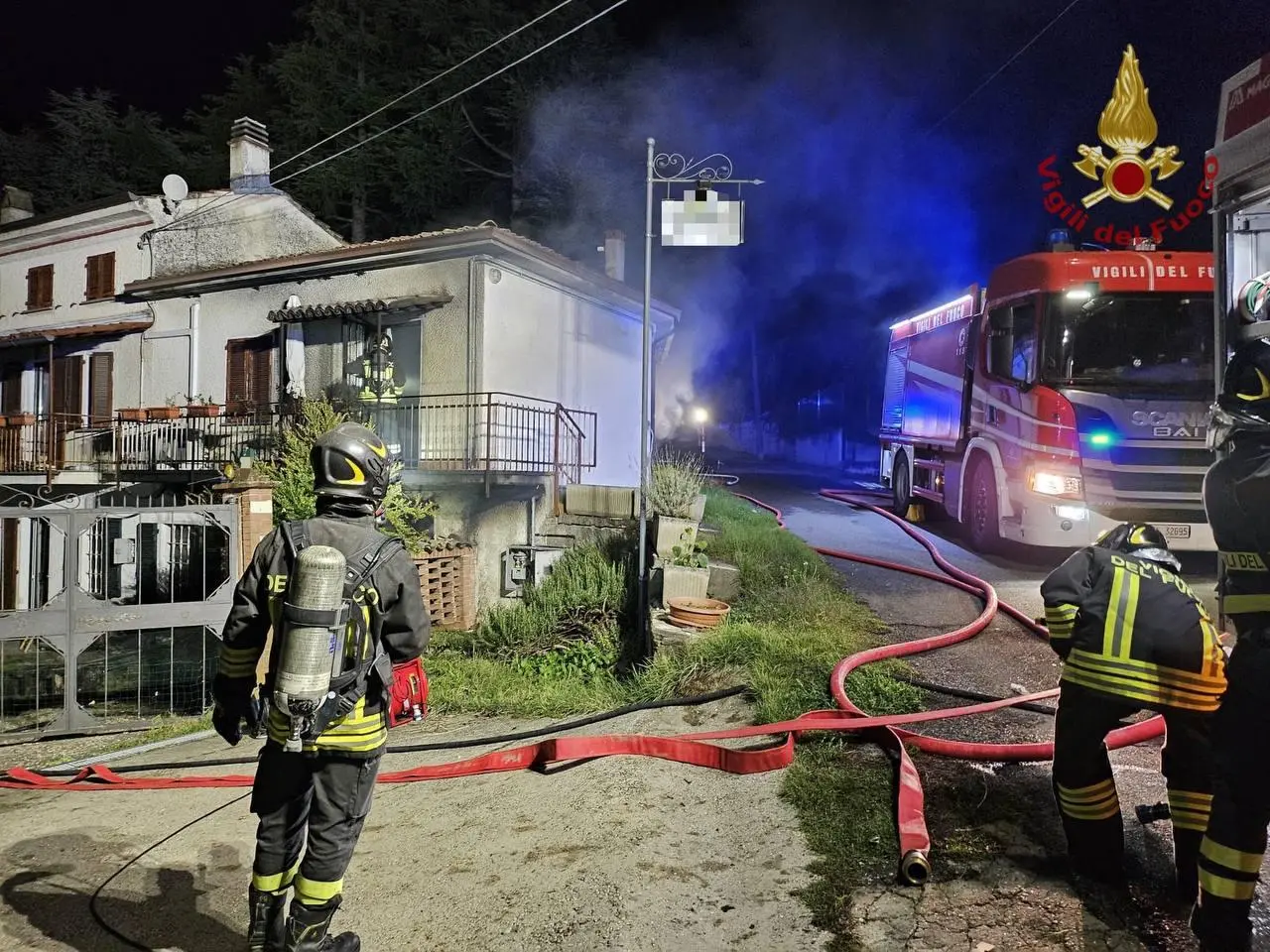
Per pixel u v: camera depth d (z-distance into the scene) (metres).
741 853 3.47
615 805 4.03
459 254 11.52
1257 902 2.90
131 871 3.79
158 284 14.34
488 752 5.45
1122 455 7.73
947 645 6.03
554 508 10.54
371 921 3.21
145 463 14.00
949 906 2.96
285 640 2.45
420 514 10.43
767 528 9.81
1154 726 4.18
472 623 10.31
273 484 8.06
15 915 3.39
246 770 5.56
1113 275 8.07
